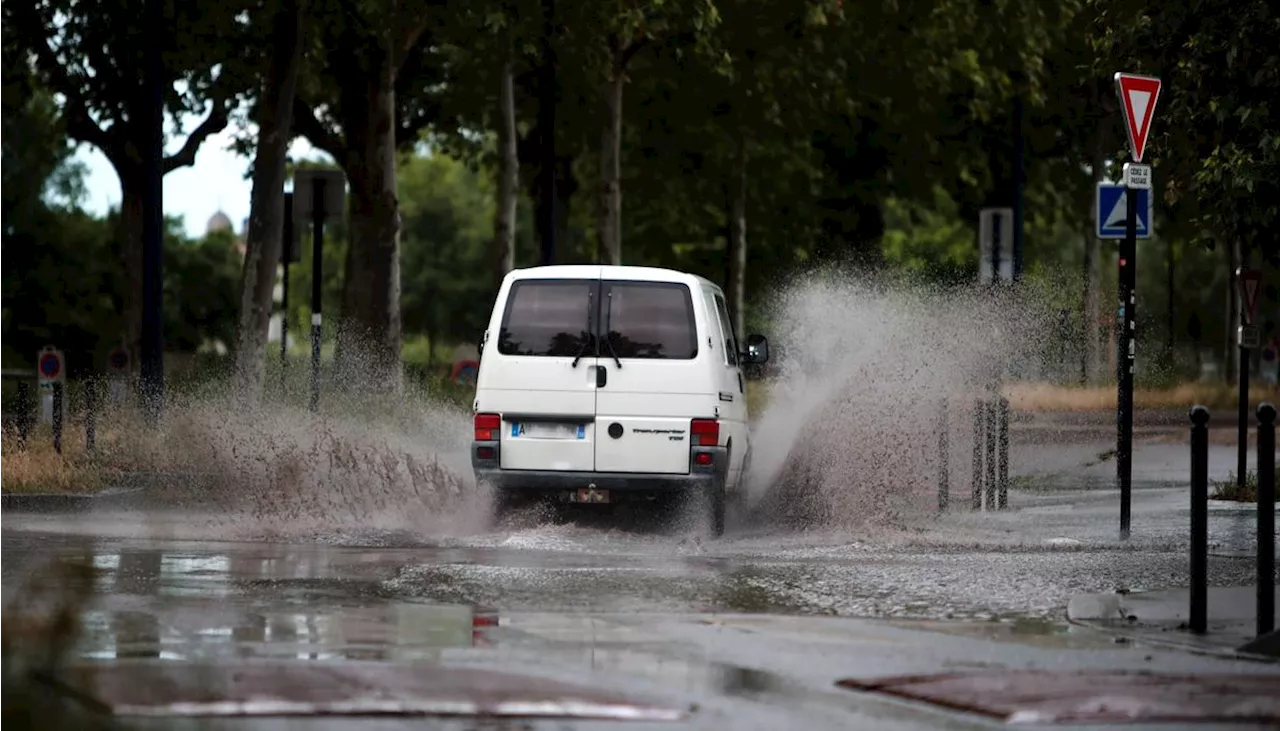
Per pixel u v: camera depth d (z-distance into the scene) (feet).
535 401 139.03
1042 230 473.26
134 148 305.94
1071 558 123.44
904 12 366.02
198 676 69.92
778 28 347.15
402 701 65.46
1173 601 99.55
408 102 363.97
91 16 272.51
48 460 164.86
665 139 392.47
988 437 167.63
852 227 424.87
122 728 60.49
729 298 407.64
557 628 86.84
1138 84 141.69
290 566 112.37
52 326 574.97
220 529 136.56
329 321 237.04
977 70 379.76
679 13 278.26
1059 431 287.69
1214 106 161.68
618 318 139.64
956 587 106.22
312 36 285.64
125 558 115.75
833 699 68.80
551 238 299.58
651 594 101.24
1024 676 73.51
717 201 423.23
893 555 125.49
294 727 61.36
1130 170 141.59
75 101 305.73
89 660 74.64
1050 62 420.77
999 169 436.76
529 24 260.21
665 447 138.31
